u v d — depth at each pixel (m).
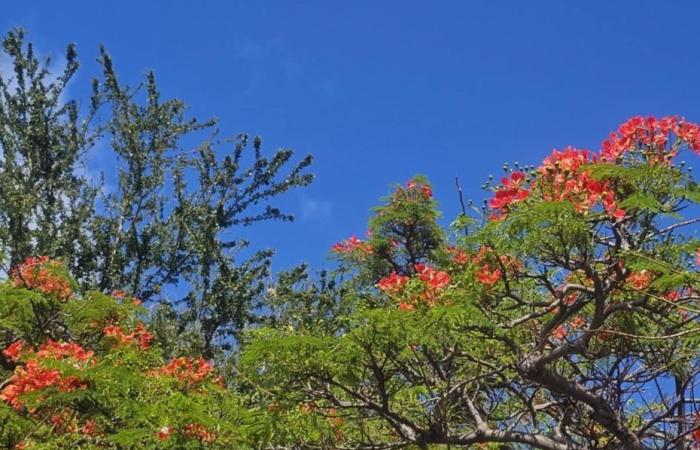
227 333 18.58
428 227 12.07
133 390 9.11
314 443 8.93
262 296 18.89
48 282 12.43
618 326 8.80
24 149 20.12
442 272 8.24
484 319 7.60
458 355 8.10
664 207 7.20
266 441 8.23
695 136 7.79
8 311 11.72
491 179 7.85
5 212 18.97
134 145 20.14
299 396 8.23
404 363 8.30
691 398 8.70
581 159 7.88
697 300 7.65
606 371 9.13
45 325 12.15
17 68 20.31
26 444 9.06
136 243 19.77
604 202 7.56
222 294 18.56
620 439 8.38
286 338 7.60
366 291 11.92
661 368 8.52
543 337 8.16
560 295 8.02
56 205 19.88
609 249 7.80
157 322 17.81
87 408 8.98
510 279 8.29
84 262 19.48
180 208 20.02
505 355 9.00
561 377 8.31
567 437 8.87
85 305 12.27
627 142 7.96
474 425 9.34
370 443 8.64
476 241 7.71
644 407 9.57
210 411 9.41
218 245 19.14
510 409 10.16
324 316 15.16
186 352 17.36
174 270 19.94
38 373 8.83
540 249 7.66
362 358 7.72
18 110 20.31
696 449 8.78
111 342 12.02
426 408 8.89
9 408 9.04
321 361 7.71
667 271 7.22
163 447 8.48
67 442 9.34
